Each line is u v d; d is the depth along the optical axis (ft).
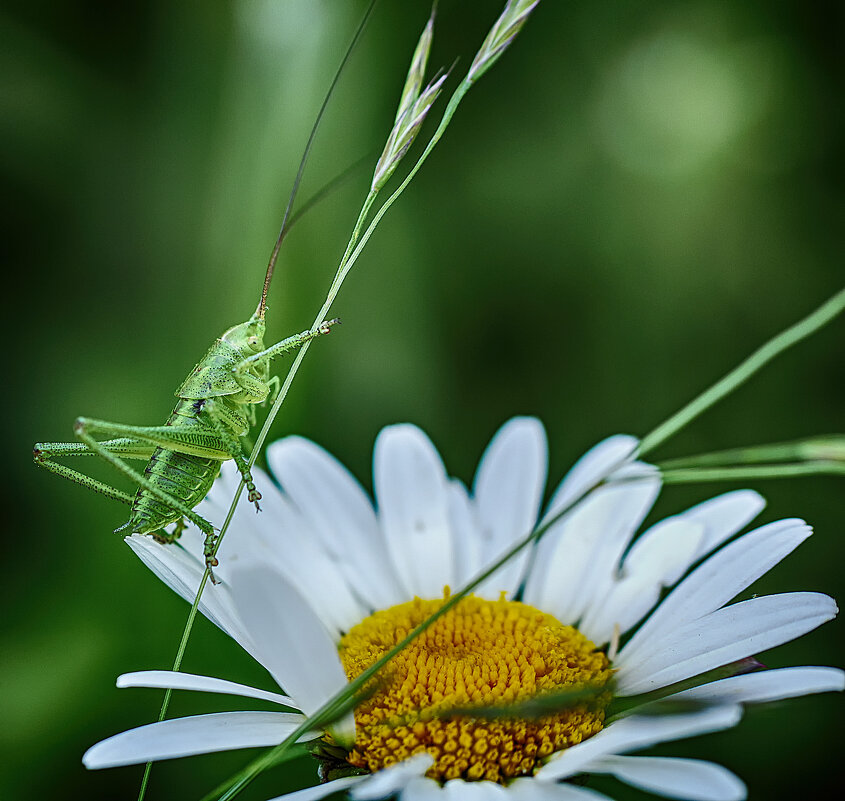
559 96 0.75
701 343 0.73
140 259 0.71
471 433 0.73
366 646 0.62
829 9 0.73
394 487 0.67
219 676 0.67
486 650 0.61
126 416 0.69
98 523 0.68
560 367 0.74
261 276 0.69
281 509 0.66
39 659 0.66
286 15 0.69
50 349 0.71
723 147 0.74
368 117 0.70
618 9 0.75
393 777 0.57
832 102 0.74
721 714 0.56
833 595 0.69
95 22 0.71
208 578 0.62
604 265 0.74
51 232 0.72
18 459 0.69
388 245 0.72
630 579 0.64
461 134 0.74
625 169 0.74
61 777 0.65
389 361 0.71
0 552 0.68
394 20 0.72
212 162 0.69
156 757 0.57
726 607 0.60
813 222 0.73
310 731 0.59
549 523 0.56
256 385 0.62
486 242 0.74
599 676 0.60
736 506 0.65
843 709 0.66
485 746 0.59
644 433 0.73
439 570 0.66
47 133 0.72
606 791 0.64
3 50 0.71
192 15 0.70
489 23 0.74
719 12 0.74
